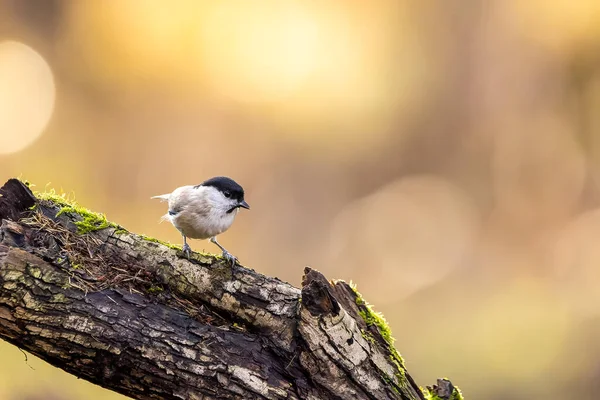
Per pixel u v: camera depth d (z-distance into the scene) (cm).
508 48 1617
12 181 417
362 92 1545
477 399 1110
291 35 1462
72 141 1478
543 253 1573
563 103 1611
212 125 1533
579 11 1529
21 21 1542
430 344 1278
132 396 392
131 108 1523
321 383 406
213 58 1462
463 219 1655
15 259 371
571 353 1188
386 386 423
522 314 1341
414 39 1582
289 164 1588
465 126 1662
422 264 1559
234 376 391
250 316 411
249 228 1569
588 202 1608
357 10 1509
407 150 1648
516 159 1659
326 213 1611
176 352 385
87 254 406
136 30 1465
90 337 374
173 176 1523
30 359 919
